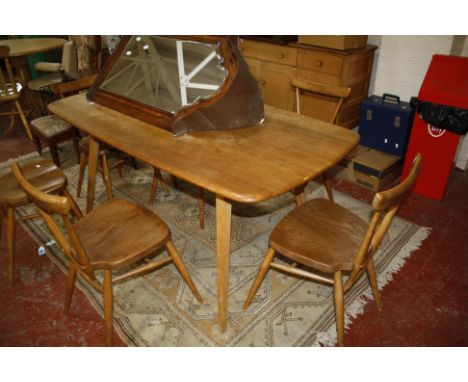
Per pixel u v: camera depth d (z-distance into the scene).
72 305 1.82
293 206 2.53
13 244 1.90
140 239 1.56
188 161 1.45
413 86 2.84
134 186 2.79
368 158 2.73
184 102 1.71
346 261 1.43
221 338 1.65
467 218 2.38
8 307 1.82
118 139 1.63
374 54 3.00
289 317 1.74
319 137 1.65
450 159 2.40
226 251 1.49
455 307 1.79
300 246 1.50
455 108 2.24
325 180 2.29
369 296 1.84
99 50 3.60
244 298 1.84
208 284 1.92
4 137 3.59
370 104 2.74
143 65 1.91
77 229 1.62
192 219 2.41
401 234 2.24
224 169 1.39
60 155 3.22
